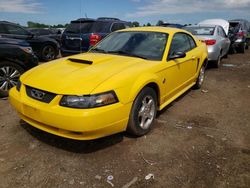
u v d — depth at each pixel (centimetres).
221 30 991
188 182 279
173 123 426
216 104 529
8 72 548
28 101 324
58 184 272
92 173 290
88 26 885
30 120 339
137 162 312
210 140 370
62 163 308
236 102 546
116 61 382
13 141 356
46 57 1095
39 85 319
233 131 402
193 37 581
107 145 348
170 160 318
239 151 343
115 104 310
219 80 751
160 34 459
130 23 1074
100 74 327
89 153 329
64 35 916
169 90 441
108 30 918
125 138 368
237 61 1130
